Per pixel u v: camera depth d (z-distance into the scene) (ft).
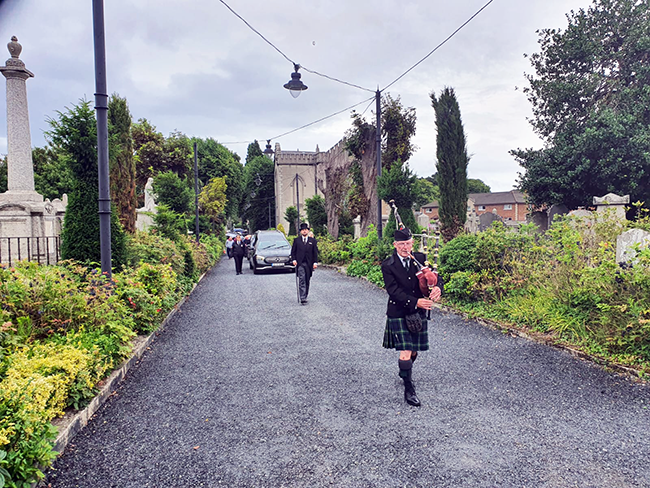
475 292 25.02
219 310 28.50
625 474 8.73
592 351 15.94
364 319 24.52
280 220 165.99
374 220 58.49
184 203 70.90
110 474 9.17
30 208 35.06
